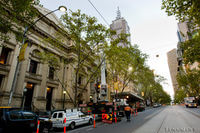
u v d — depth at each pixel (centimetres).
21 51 1015
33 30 2103
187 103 4275
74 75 2631
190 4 827
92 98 3344
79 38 1505
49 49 2347
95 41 1505
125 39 1766
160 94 7750
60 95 2453
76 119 1098
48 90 2358
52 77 2450
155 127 937
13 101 1691
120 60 2220
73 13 1448
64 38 2669
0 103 1554
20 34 1026
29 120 866
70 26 1475
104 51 1703
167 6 903
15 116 793
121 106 1938
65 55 2677
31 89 2056
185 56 1565
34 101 2003
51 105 2288
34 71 2152
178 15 915
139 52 2472
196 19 960
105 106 1584
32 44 2097
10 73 1727
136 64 2544
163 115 1834
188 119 1330
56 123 1012
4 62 1770
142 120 1362
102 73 2184
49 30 2467
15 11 889
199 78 4116
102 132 837
